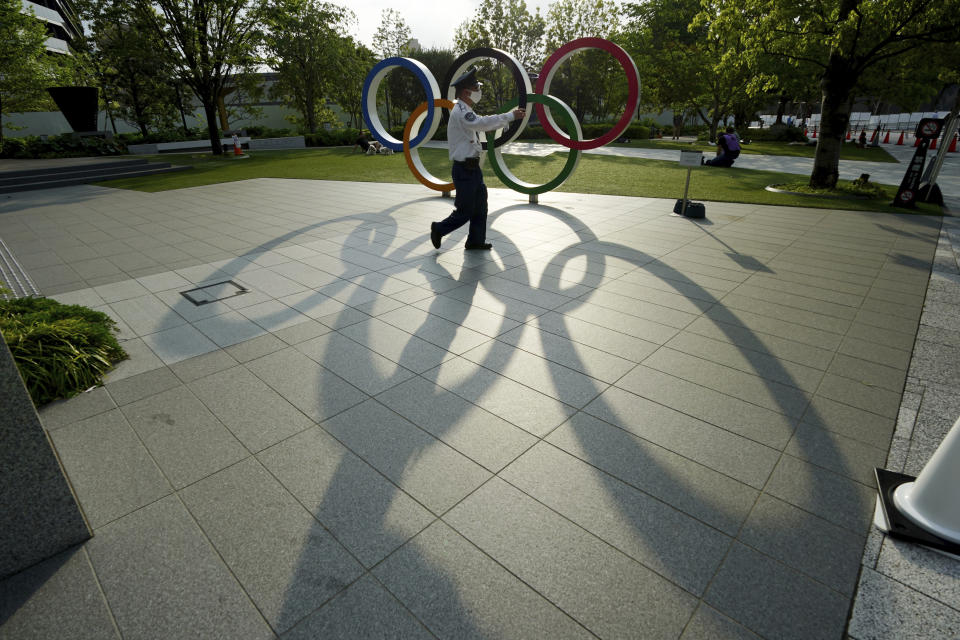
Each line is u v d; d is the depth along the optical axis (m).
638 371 3.33
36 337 3.20
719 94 24.25
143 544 2.02
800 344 3.70
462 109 5.22
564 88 30.75
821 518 2.13
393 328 3.99
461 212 5.61
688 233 6.95
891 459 2.49
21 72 21.19
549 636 1.65
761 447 2.58
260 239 6.83
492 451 2.56
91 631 1.69
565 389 3.12
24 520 1.85
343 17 29.48
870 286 4.88
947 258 5.79
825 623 1.70
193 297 4.71
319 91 31.20
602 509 2.19
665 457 2.51
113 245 6.66
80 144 21.11
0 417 1.70
